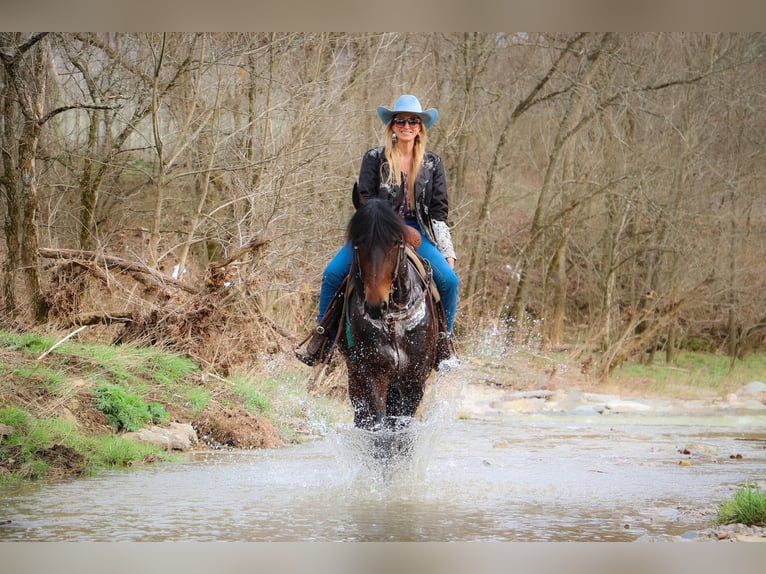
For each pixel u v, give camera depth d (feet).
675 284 72.43
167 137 51.29
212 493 22.36
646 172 70.28
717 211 75.46
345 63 55.01
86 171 46.16
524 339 69.15
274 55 49.67
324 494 22.38
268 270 42.32
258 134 49.90
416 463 24.38
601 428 40.09
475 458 29.07
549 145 79.77
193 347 37.37
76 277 36.73
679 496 22.61
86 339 36.37
